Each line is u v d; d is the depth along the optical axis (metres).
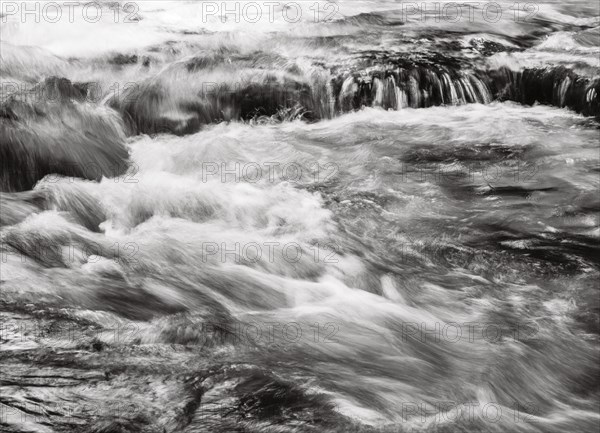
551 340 5.48
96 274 5.88
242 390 4.50
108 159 8.50
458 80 10.20
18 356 4.63
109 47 10.77
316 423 4.29
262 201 7.47
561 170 8.33
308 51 10.70
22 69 9.90
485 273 6.40
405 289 6.13
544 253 6.69
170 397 4.37
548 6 13.95
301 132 9.37
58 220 6.95
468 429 4.46
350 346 5.23
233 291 5.87
